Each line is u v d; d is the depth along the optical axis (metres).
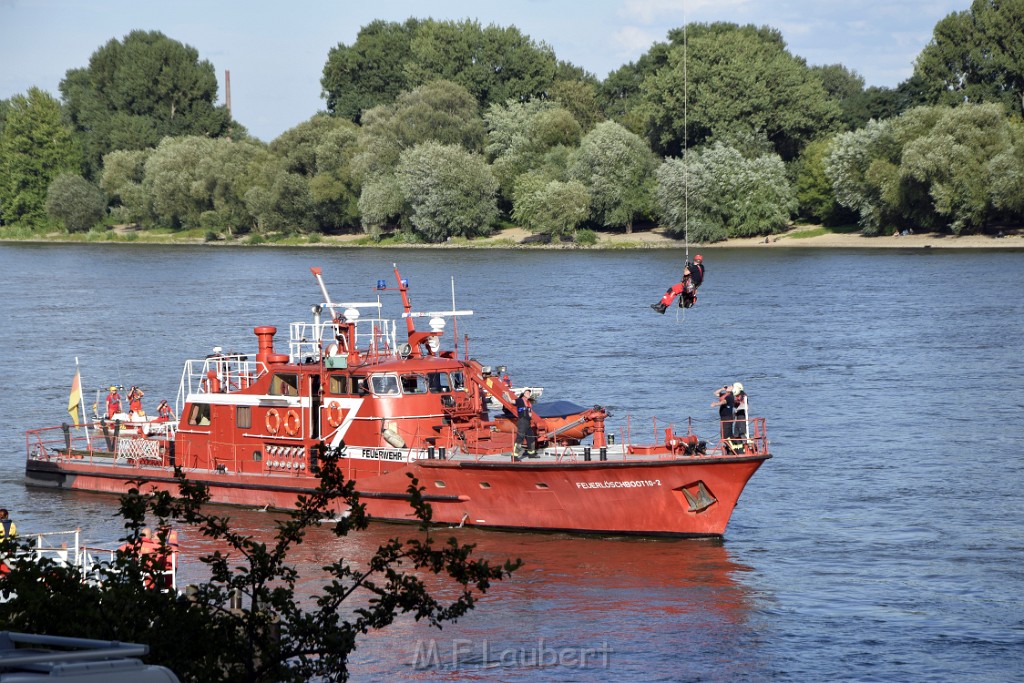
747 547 85.94
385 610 42.22
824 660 66.44
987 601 74.88
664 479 85.50
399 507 92.50
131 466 104.56
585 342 189.62
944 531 89.19
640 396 144.00
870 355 172.50
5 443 126.44
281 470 96.75
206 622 40.16
